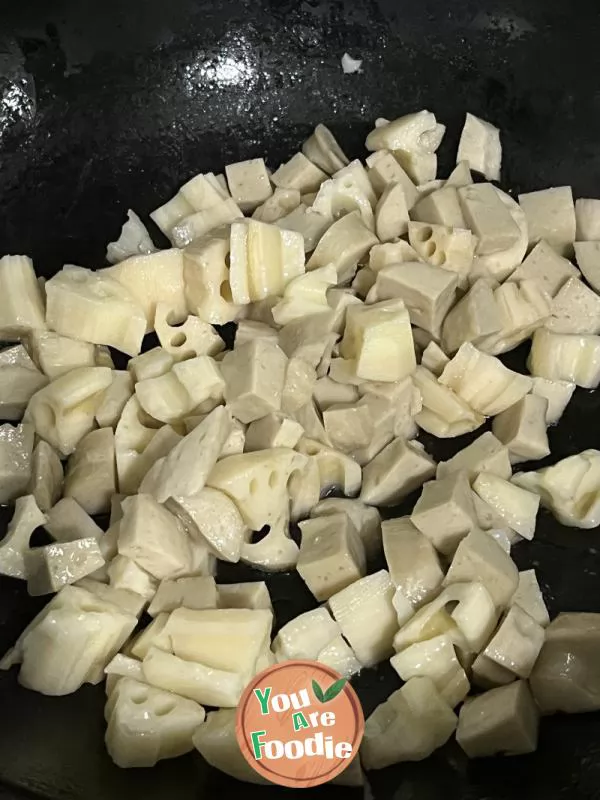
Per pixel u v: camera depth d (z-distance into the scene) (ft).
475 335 0.62
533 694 0.49
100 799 0.45
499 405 0.62
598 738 0.46
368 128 0.74
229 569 0.57
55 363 0.61
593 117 0.68
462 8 0.68
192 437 0.54
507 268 0.67
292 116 0.74
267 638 0.51
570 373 0.65
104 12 0.66
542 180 0.71
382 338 0.59
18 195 0.67
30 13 0.64
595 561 0.57
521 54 0.68
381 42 0.71
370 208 0.69
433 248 0.66
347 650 0.53
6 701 0.49
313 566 0.54
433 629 0.51
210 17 0.70
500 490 0.57
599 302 0.65
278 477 0.55
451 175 0.70
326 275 0.62
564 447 0.63
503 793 0.44
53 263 0.68
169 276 0.64
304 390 0.60
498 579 0.52
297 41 0.72
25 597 0.54
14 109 0.66
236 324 0.67
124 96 0.69
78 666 0.49
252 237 0.62
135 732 0.46
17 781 0.44
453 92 0.72
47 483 0.57
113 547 0.54
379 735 0.47
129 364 0.61
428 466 0.59
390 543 0.54
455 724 0.48
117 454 0.58
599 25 0.65
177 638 0.49
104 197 0.70
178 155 0.72
